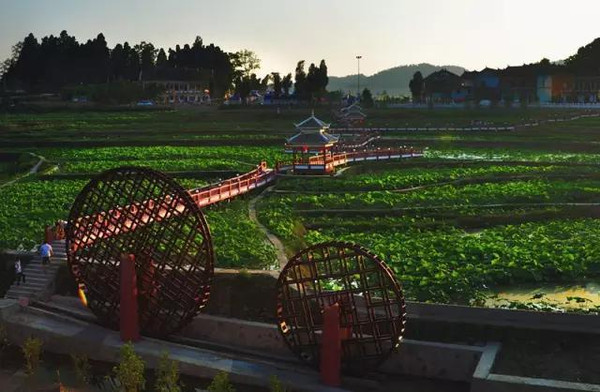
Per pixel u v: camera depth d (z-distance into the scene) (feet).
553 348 73.87
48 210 144.87
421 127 330.54
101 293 87.97
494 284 98.89
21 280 98.63
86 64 602.44
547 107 384.68
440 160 224.33
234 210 144.87
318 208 149.79
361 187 173.17
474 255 109.70
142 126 352.49
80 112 440.04
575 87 438.81
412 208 146.82
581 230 128.16
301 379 74.90
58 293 98.07
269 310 86.99
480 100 441.68
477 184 179.83
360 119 357.20
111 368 81.92
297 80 515.50
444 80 471.62
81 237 89.20
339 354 73.15
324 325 73.00
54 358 85.87
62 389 74.38
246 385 75.66
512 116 363.15
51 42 615.57
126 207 88.33
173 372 68.13
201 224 82.38
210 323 86.17
